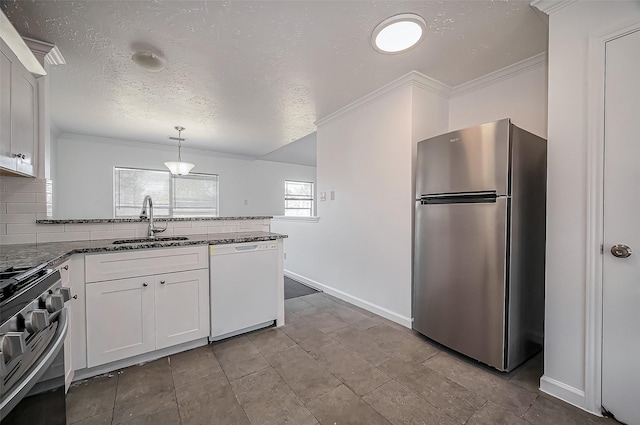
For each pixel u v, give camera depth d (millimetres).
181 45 1950
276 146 5262
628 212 1312
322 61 2178
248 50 2016
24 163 1730
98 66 2236
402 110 2537
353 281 3135
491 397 1555
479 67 2301
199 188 5777
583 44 1438
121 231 2260
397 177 2598
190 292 2057
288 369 1838
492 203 1772
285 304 3127
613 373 1362
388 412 1448
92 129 4109
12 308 851
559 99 1515
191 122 3746
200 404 1503
